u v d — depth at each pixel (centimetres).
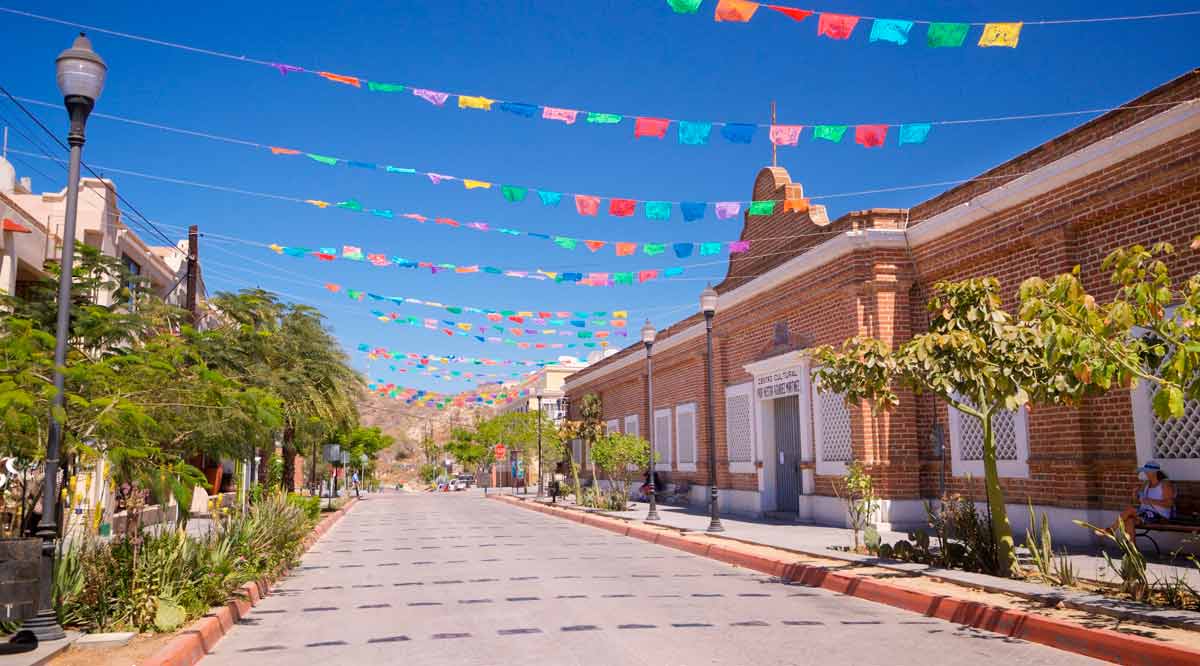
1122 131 1248
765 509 2316
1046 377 962
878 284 1762
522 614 944
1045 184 1395
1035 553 1017
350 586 1207
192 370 1029
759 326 2366
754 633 825
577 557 1545
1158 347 797
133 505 1008
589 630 845
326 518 2725
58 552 870
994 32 814
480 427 6994
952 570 1091
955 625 862
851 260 1792
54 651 683
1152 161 1208
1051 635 763
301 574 1352
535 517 2888
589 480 4391
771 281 2169
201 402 1004
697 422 2875
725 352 2641
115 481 988
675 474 3109
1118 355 725
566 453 4594
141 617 795
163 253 2695
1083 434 1338
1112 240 1305
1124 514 1152
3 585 686
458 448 8144
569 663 707
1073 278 741
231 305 1872
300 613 988
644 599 1040
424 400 3712
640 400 3569
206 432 1113
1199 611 772
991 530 1098
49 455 754
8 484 983
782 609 962
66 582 826
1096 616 795
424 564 1456
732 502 2545
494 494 5338
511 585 1177
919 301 1775
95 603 809
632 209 1213
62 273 775
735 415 2530
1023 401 935
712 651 747
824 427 1972
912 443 1748
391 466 12100
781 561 1289
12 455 918
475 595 1090
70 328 1155
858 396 1098
